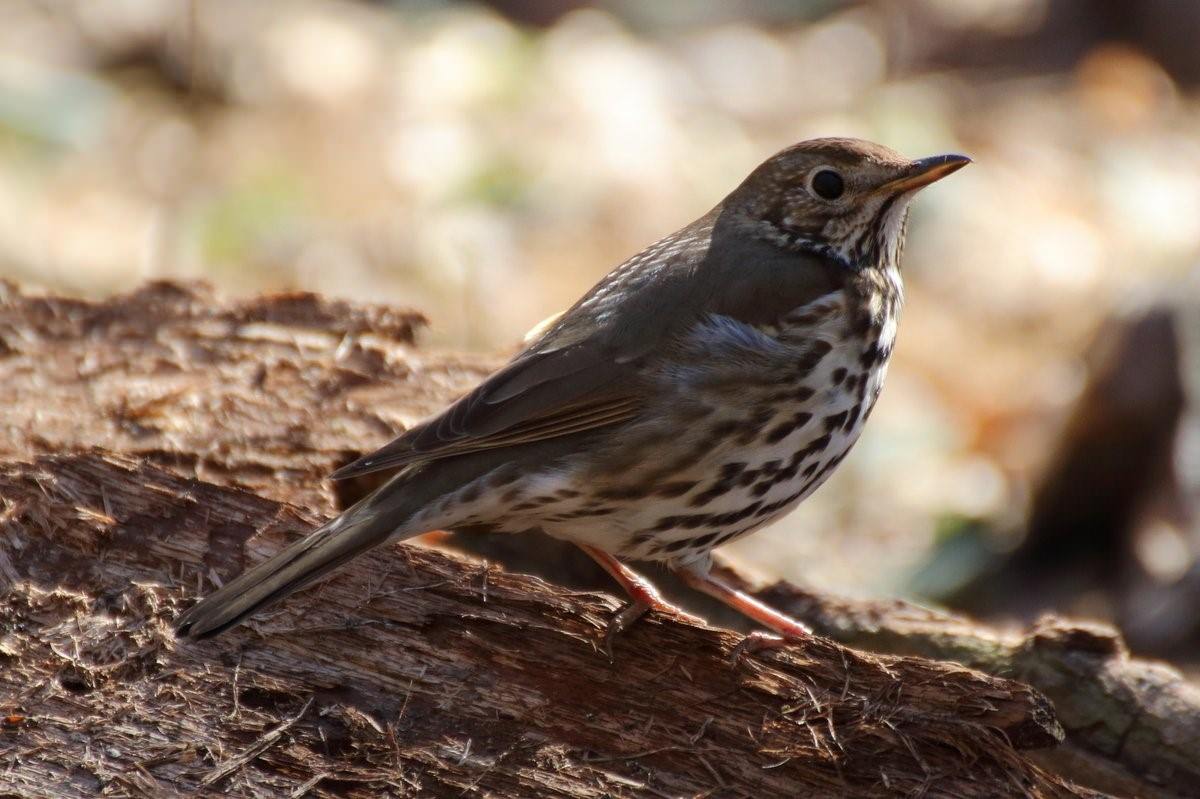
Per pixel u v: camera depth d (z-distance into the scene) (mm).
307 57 23453
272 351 11648
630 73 23891
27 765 8031
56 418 10758
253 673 8570
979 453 17969
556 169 21359
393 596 8969
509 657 8750
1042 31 26016
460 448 9031
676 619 9023
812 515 17250
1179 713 9570
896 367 19219
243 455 10672
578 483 9250
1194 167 23141
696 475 9398
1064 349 19109
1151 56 25719
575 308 9820
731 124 23625
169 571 9086
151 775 8039
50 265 19078
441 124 22328
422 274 19500
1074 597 15883
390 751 8273
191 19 23188
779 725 8469
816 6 27141
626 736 8430
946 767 8273
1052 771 9445
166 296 12039
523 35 25312
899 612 10680
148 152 21516
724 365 9367
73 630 8719
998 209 21547
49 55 22750
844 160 9914
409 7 25391
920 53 26094
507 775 8219
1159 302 16438
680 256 9875
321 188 21250
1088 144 23500
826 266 9930
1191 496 15859
